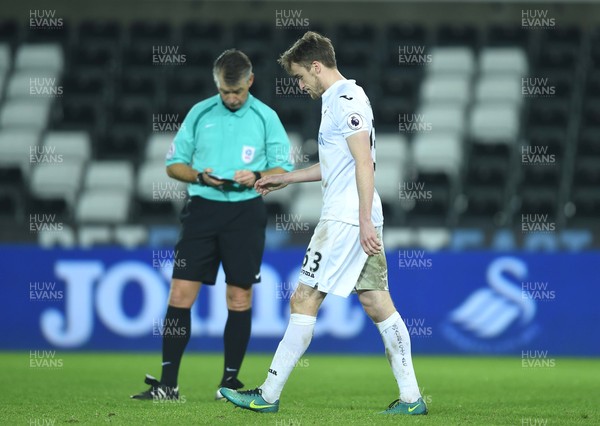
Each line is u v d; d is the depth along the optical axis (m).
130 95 59.75
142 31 62.22
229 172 23.33
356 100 18.47
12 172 54.38
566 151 56.28
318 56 18.97
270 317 41.72
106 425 17.53
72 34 62.69
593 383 30.11
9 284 42.56
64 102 59.19
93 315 42.28
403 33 61.41
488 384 29.61
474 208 52.41
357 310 42.41
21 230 44.72
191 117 23.44
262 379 30.55
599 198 52.91
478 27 62.00
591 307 41.69
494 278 42.03
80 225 45.00
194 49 61.59
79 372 32.94
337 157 18.61
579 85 59.84
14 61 60.56
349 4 62.09
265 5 62.28
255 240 23.27
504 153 55.25
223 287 42.12
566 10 61.41
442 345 42.06
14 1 62.50
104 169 54.19
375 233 18.02
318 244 18.66
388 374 32.84
